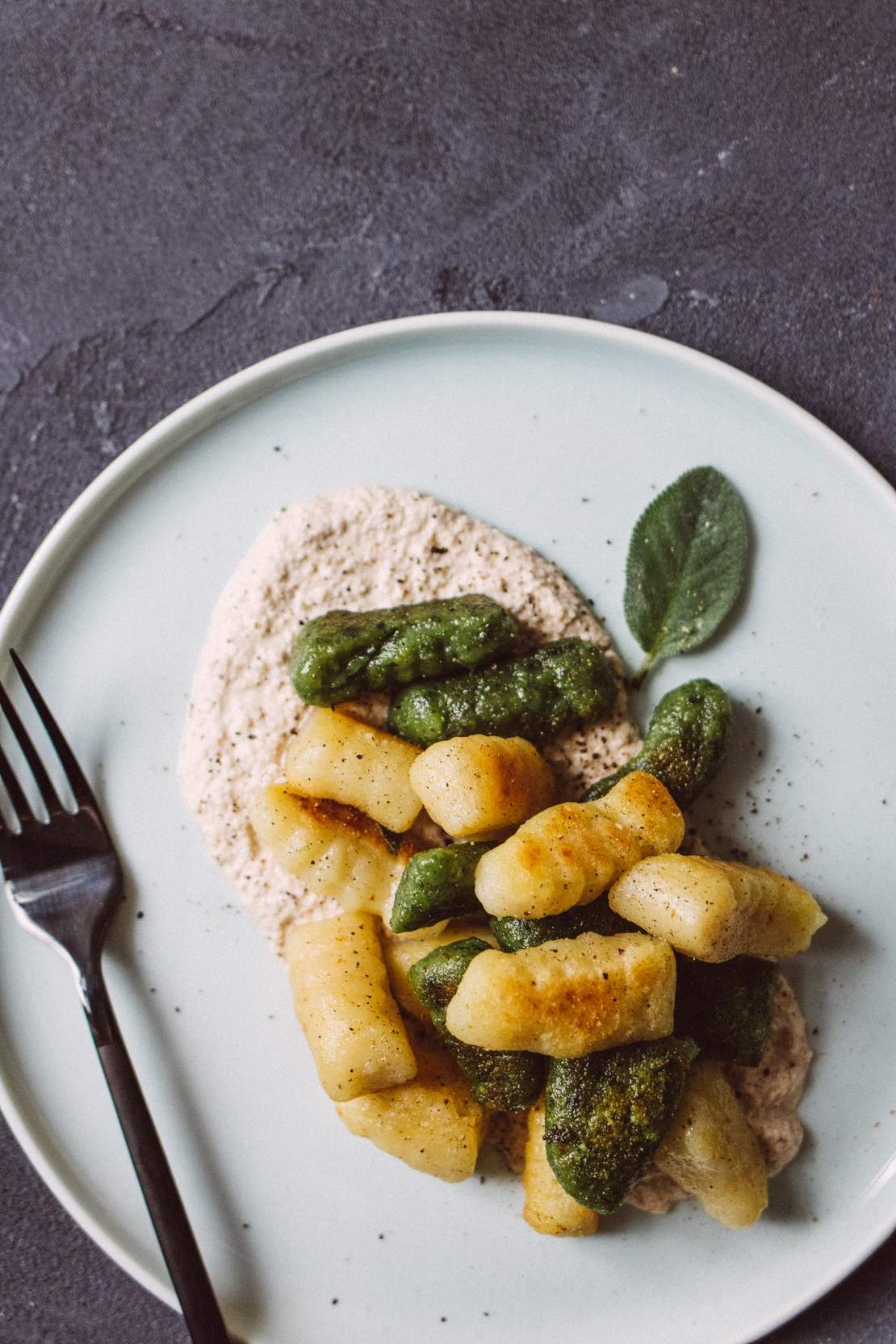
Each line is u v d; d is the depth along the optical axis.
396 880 0.39
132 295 0.41
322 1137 0.41
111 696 0.41
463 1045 0.37
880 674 0.40
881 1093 0.40
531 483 0.40
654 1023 0.36
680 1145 0.37
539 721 0.39
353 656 0.39
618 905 0.37
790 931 0.38
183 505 0.41
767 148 0.40
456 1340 0.40
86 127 0.41
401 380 0.40
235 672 0.40
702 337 0.40
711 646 0.40
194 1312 0.39
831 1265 0.40
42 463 0.41
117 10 0.41
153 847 0.41
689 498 0.40
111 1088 0.39
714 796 0.40
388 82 0.41
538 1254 0.40
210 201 0.41
